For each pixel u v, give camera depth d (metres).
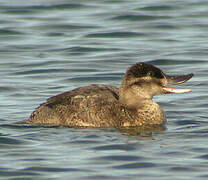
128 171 11.09
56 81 19.64
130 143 12.81
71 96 14.83
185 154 11.98
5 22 28.36
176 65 21.41
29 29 27.23
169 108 16.55
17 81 19.59
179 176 10.79
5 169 11.26
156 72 14.83
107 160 11.70
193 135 13.45
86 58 22.58
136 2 32.81
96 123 14.38
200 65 21.27
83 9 31.33
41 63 21.89
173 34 26.16
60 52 23.53
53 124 14.61
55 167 11.34
